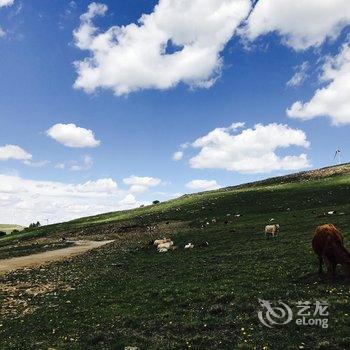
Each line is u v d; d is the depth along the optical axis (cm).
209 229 6062
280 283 2411
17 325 2275
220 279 2750
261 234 4803
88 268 4103
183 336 1781
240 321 1855
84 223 11431
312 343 1548
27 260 5519
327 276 2327
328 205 7112
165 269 3500
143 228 7950
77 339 1922
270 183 12369
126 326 2012
